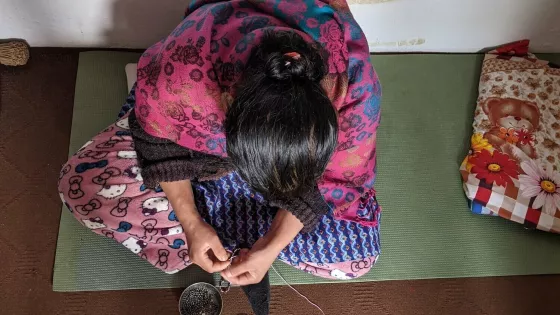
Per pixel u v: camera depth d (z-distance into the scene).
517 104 1.77
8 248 1.56
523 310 1.60
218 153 1.14
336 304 1.56
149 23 1.71
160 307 1.52
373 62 1.88
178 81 0.98
